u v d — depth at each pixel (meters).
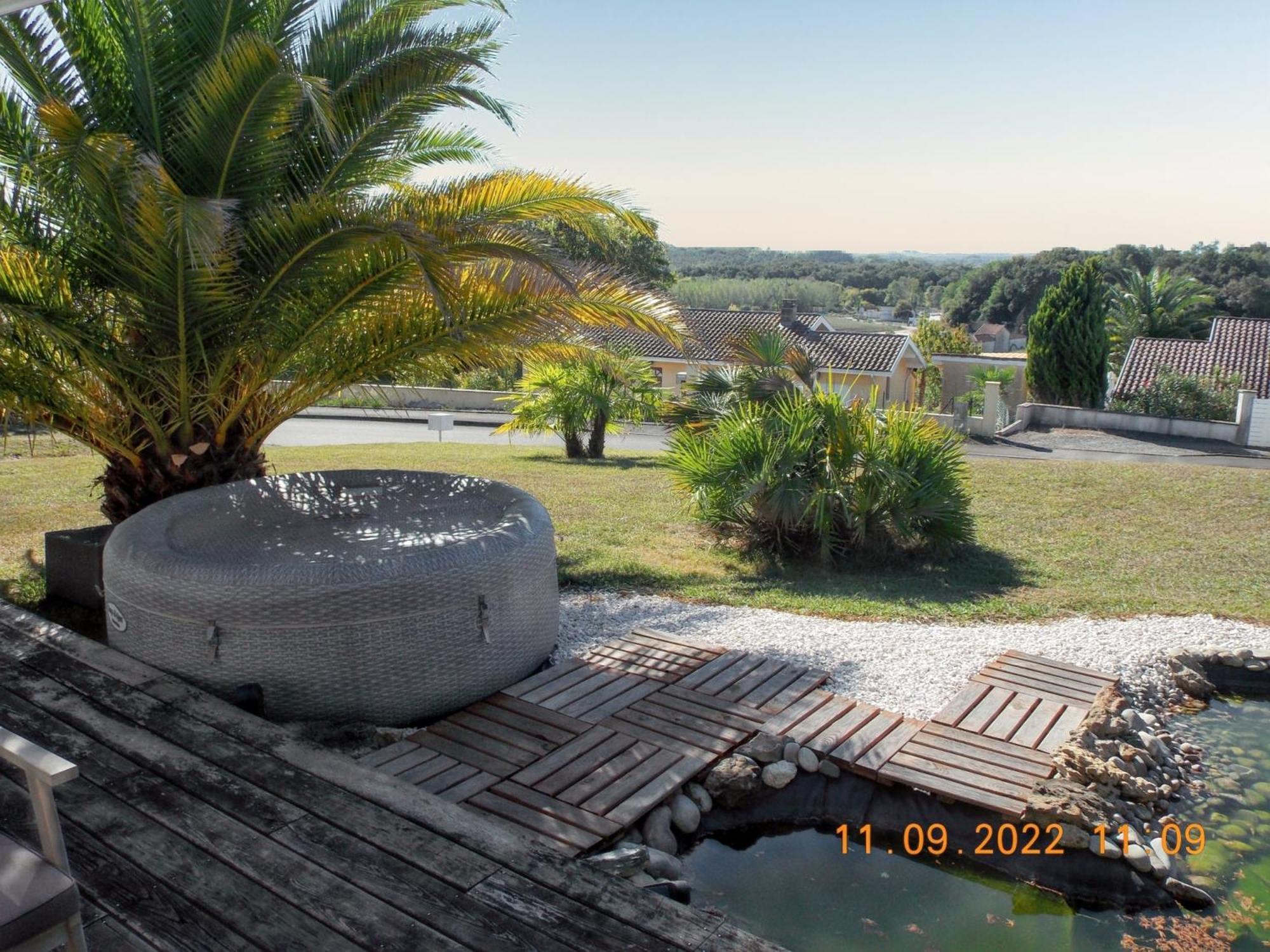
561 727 5.11
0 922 2.01
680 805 4.56
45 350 6.41
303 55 7.02
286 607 4.83
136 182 5.21
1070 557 9.72
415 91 7.00
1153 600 8.09
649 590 8.13
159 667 5.09
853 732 5.18
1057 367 27.78
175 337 6.25
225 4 6.55
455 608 5.20
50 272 6.06
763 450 9.59
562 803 4.32
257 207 6.37
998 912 4.14
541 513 6.19
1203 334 45.50
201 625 4.89
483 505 6.68
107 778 3.79
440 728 5.07
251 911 2.98
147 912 2.97
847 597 8.11
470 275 6.67
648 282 7.13
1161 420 23.97
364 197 7.22
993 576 8.95
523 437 24.36
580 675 5.85
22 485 12.90
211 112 5.89
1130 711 5.67
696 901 4.16
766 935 3.94
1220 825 4.84
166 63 6.51
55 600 7.22
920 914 4.11
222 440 7.15
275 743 4.12
